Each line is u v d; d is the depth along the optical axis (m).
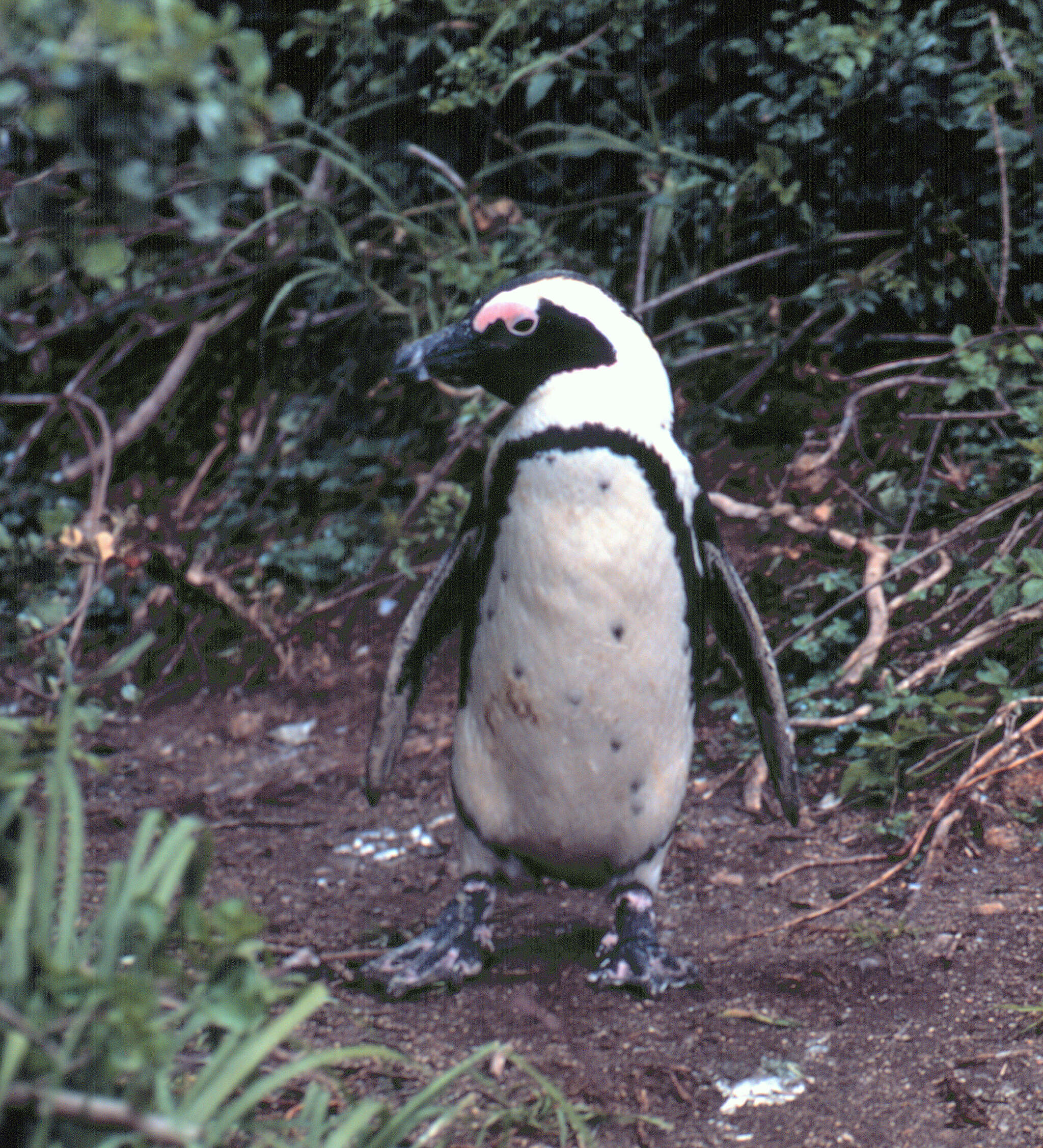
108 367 9.81
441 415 9.29
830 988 4.91
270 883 6.18
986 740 6.45
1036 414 7.05
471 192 8.77
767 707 5.39
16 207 2.88
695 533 5.05
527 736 4.89
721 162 8.46
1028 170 8.20
